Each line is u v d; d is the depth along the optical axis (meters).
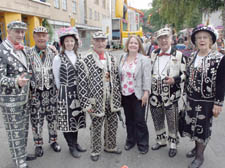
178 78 2.79
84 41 25.30
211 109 2.66
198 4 9.80
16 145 2.64
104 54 2.89
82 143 3.55
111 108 2.91
